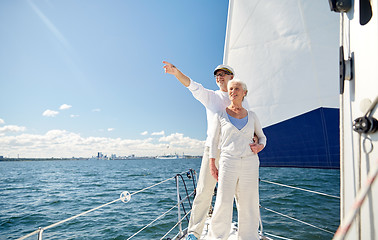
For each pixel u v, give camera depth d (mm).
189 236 2359
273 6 3586
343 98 1231
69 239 7469
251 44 3760
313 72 3379
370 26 1004
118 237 7355
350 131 1152
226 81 2625
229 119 2178
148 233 7500
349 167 1158
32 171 57469
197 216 2434
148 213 9977
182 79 2475
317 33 3338
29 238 7766
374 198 945
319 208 8336
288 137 3549
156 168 55906
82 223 9094
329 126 3258
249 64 3777
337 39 3258
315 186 13188
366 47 1026
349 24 1176
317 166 3340
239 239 2100
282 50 3559
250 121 2170
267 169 28547
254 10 3723
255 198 2119
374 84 967
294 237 5953
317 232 6199
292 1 3461
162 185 18641
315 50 3354
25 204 14203
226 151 2125
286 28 3523
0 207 13438
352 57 1143
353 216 721
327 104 3293
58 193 18406
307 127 3410
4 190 21438
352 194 1120
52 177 36406
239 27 3842
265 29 3664
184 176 24750
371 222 957
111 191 18125
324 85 3314
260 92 3719
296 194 10906
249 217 2096
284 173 22094
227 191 2076
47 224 9609
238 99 2186
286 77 3543
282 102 3580
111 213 10344
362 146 1043
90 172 46250
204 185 2463
